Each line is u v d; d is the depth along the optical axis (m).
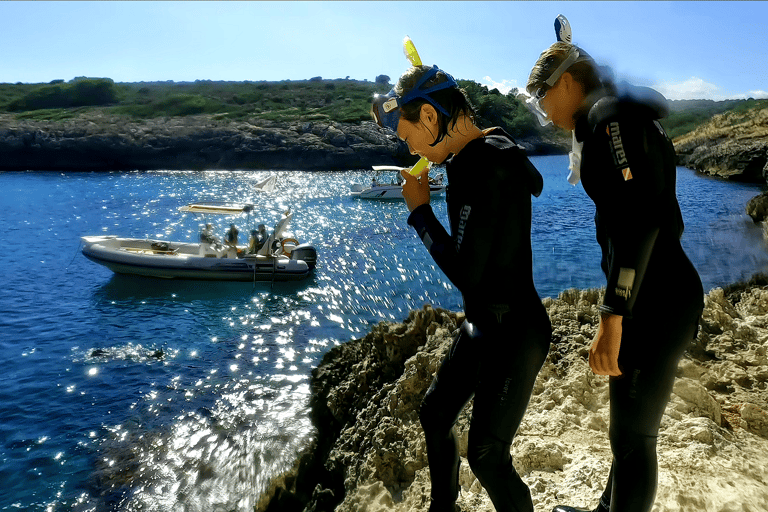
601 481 2.87
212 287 17.66
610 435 2.01
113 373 10.87
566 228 25.73
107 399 9.66
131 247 20.20
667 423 3.39
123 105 101.62
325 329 13.74
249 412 8.96
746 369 4.20
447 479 2.08
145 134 73.31
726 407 3.70
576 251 21.06
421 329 5.32
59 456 7.80
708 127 51.28
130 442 8.12
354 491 3.60
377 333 5.53
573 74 1.78
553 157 59.06
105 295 16.83
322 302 16.02
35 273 19.39
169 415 8.97
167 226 28.66
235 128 76.06
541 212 30.91
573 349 4.53
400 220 29.77
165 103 97.75
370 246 23.36
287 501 5.26
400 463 3.58
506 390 1.88
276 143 73.50
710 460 2.98
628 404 1.89
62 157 69.38
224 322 14.35
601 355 1.73
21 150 68.81
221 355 11.88
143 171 67.69
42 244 24.09
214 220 30.44
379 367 5.34
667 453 3.08
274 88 119.94
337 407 5.34
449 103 1.82
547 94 1.84
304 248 18.92
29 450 7.96
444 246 1.88
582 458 3.11
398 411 4.05
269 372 10.88
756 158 42.75
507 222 1.78
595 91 1.76
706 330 4.85
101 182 52.53
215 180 55.28
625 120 1.63
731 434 3.36
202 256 18.95
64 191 44.44
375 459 3.62
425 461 3.52
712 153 46.91
